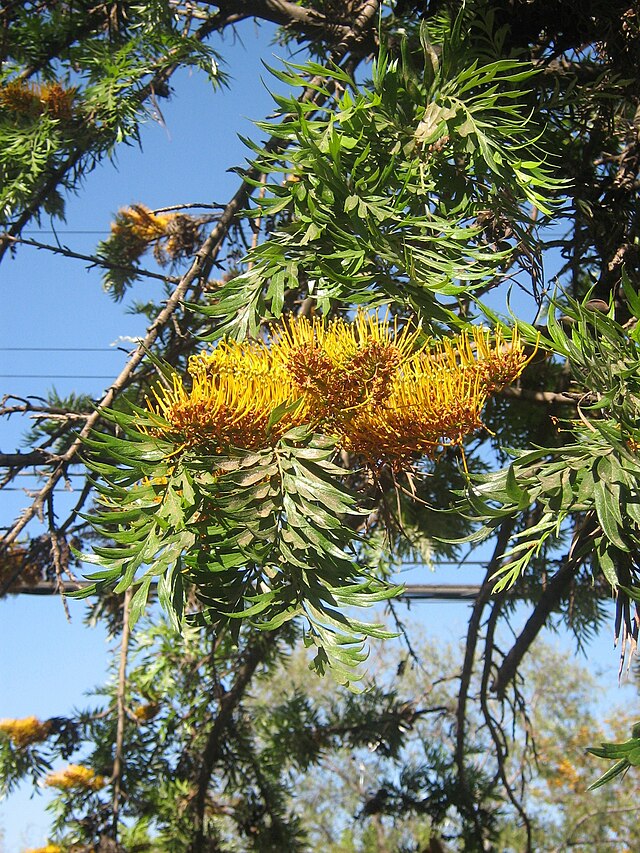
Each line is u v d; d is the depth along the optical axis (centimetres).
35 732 591
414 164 339
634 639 260
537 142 405
